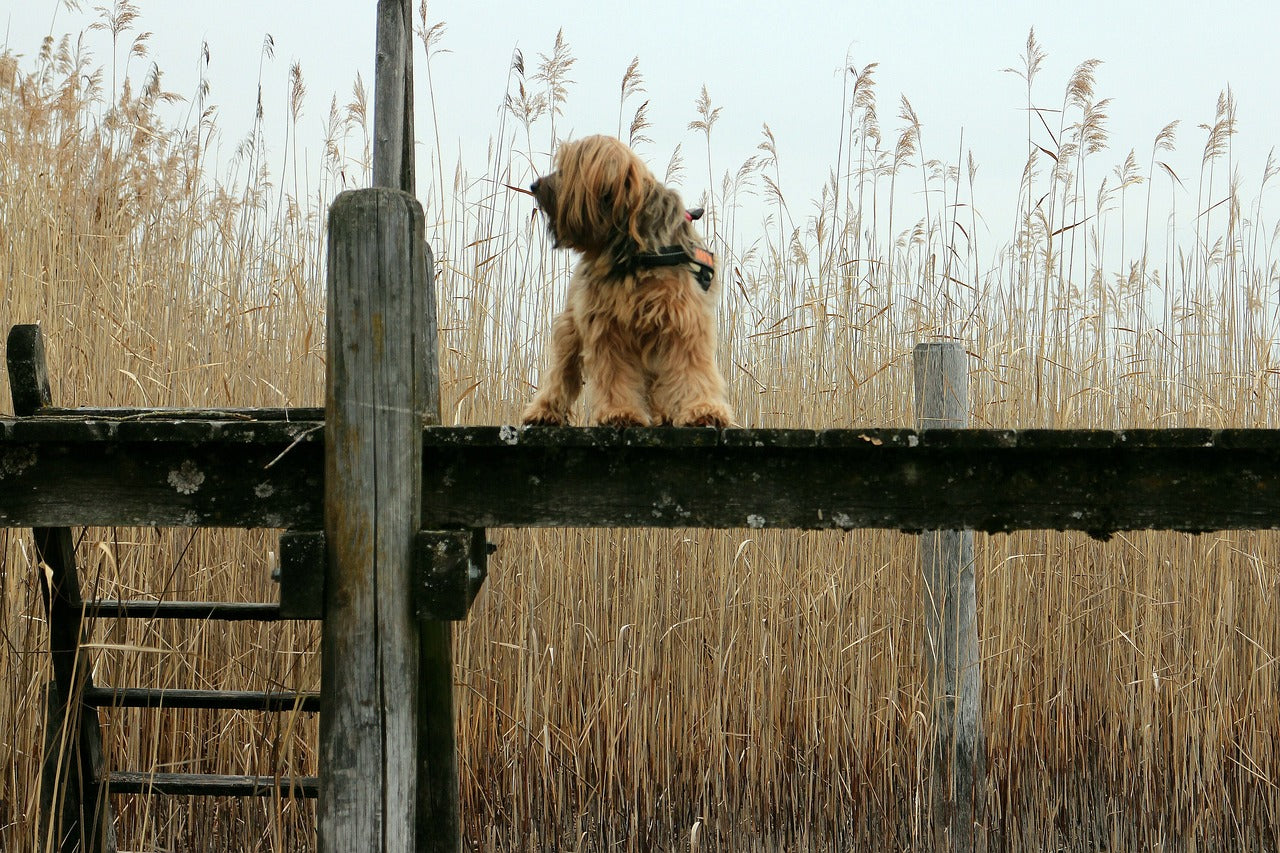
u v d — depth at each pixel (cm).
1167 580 469
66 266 429
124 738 381
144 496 207
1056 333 495
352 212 199
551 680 436
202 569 401
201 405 432
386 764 196
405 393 200
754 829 436
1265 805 443
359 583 197
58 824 284
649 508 207
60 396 391
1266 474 198
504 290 464
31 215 420
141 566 389
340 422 199
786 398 473
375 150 289
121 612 286
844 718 442
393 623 198
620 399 258
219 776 305
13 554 353
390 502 198
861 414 466
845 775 443
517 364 460
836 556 455
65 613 286
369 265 199
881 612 454
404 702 199
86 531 353
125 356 420
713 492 207
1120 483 201
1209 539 455
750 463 206
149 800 341
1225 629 455
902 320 496
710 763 437
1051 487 203
